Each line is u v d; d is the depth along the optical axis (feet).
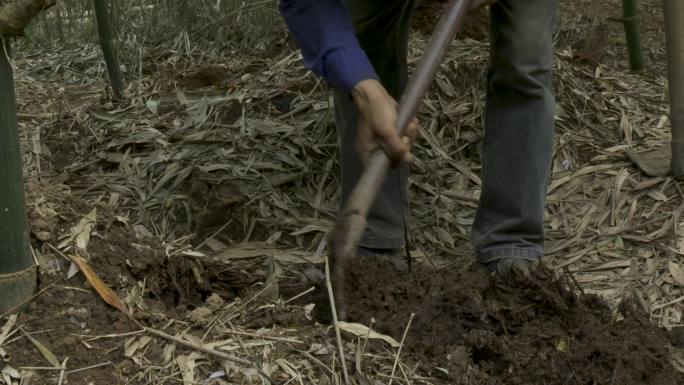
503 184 8.04
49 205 7.20
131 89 14.07
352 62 6.22
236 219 9.76
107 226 7.27
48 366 6.12
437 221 9.90
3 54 6.06
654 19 17.34
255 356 6.34
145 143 11.15
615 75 14.10
